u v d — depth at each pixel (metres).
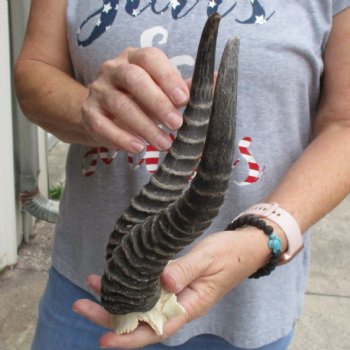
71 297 1.38
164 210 0.70
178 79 0.84
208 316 1.29
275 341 1.35
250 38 1.15
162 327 0.86
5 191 2.62
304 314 2.75
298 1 1.20
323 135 1.21
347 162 1.15
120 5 1.18
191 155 0.72
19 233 2.91
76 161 1.31
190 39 1.15
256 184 1.20
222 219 1.22
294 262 1.34
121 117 0.87
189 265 0.88
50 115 1.17
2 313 2.52
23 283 2.71
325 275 3.04
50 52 1.31
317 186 1.11
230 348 1.34
